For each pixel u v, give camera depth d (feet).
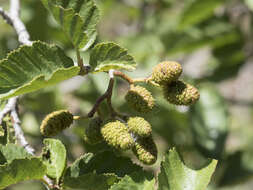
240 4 20.07
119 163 11.00
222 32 19.04
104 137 10.00
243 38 19.27
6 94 9.55
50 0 9.37
